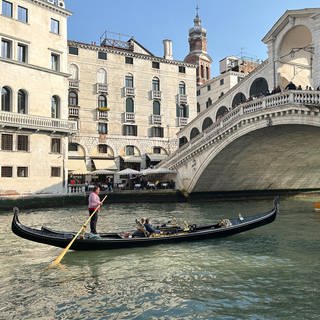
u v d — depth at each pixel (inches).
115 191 1106.1
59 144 1093.1
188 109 1546.5
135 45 1563.7
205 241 498.6
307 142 970.1
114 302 295.4
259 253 440.5
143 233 474.3
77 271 372.8
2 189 960.3
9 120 973.8
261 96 902.4
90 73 1358.3
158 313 274.4
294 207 980.6
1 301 298.4
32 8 1064.8
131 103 1439.5
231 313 272.5
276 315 267.9
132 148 1439.5
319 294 306.0
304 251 450.6
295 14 848.3
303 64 962.1
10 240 518.9
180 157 1171.9
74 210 915.4
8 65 1004.6
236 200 1234.6
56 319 267.4
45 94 1079.0
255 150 1021.8
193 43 2309.3
